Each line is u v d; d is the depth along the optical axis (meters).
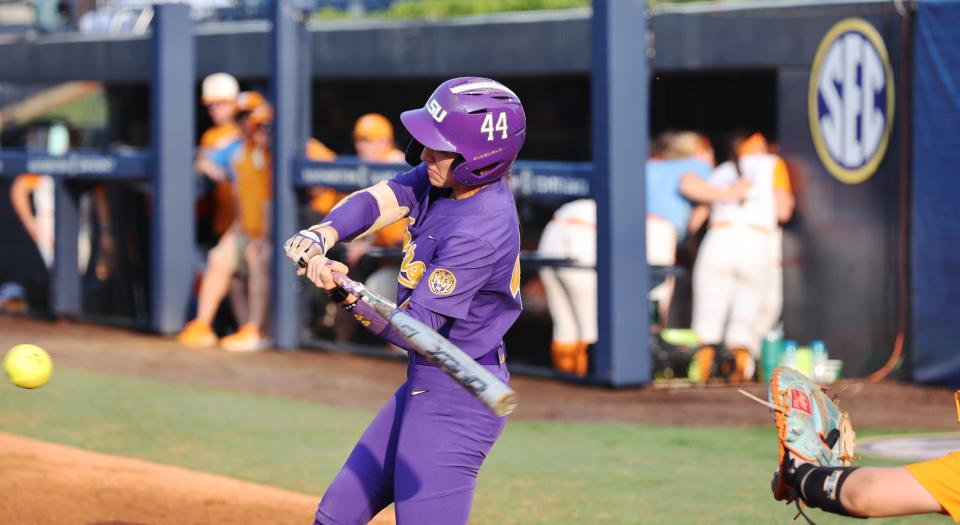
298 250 12.41
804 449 12.16
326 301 42.72
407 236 13.07
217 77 45.25
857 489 11.61
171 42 44.91
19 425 28.91
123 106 51.66
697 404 32.22
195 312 46.62
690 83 36.31
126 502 20.59
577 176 34.28
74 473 22.55
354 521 13.38
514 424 29.70
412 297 12.22
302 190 42.19
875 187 35.16
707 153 35.69
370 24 44.16
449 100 12.24
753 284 35.06
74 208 50.41
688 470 24.58
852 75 34.88
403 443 12.62
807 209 35.19
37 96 53.28
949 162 34.09
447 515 12.60
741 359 35.09
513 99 12.49
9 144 54.12
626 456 25.98
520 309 13.05
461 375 11.21
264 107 43.00
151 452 26.17
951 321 34.19
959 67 33.81
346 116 45.78
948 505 11.24
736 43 35.62
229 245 43.81
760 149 35.34
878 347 35.38
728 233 35.03
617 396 33.38
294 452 26.34
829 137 35.03
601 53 33.12
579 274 35.78
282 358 40.97
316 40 45.28
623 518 20.64
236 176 43.56
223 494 21.52
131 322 47.91
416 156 13.45
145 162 46.03
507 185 12.90
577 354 36.25
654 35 36.50
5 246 53.88
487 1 53.56
